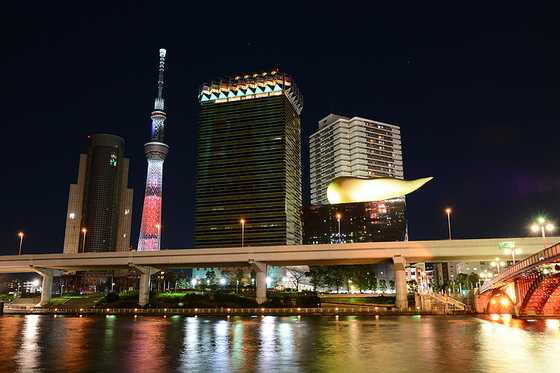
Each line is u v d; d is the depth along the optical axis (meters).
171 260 108.00
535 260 58.09
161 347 39.00
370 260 101.81
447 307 97.00
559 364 28.55
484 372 25.94
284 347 38.25
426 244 93.69
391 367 27.86
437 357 31.77
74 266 116.81
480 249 91.25
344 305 111.75
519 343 39.44
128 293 135.00
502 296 84.94
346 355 33.19
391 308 94.06
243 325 64.31
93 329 58.50
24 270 125.94
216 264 109.88
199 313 95.19
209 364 29.81
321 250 99.44
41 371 27.61
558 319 71.88
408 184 197.50
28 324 69.00
